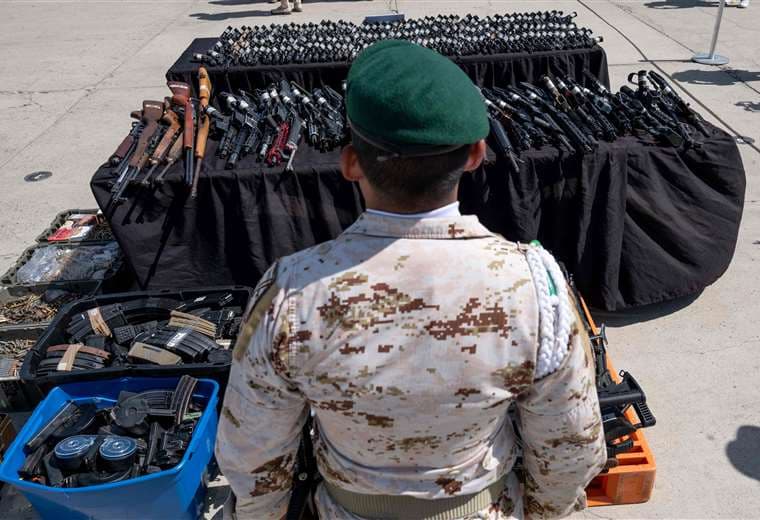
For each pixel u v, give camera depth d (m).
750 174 4.66
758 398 2.79
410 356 0.86
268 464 1.06
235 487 1.10
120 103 6.79
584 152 2.98
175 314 2.72
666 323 3.29
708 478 2.43
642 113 3.24
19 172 5.26
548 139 3.11
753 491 2.37
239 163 3.15
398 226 0.88
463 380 0.87
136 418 2.25
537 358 0.88
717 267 3.29
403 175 0.84
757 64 7.17
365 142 0.84
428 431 0.93
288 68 4.19
